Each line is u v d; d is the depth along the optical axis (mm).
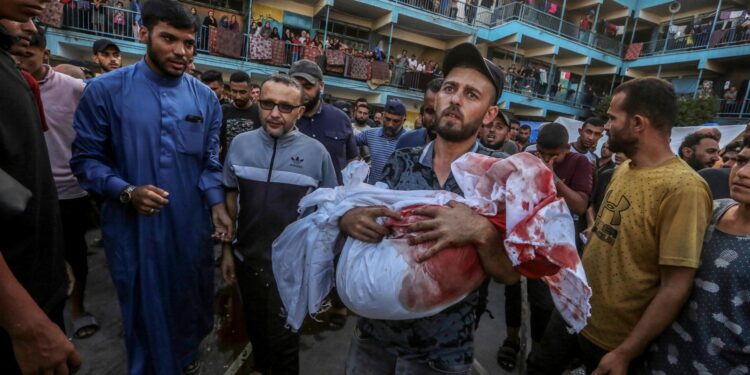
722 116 15516
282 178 1993
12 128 1005
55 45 9750
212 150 2062
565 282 1036
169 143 1821
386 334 1258
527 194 954
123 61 11266
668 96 1419
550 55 18422
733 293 1207
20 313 833
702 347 1268
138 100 1770
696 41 17078
